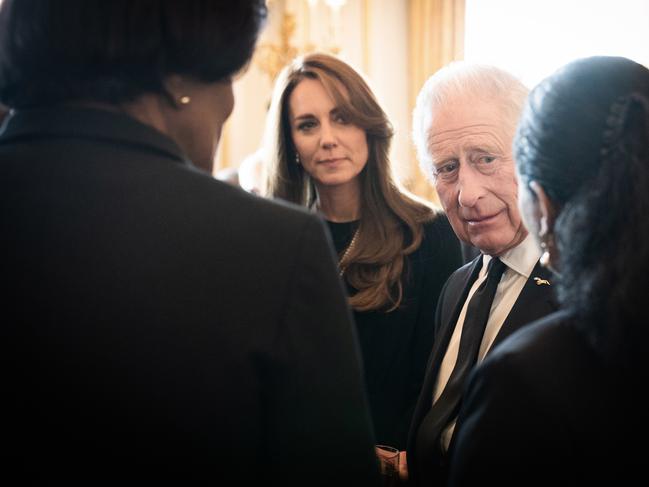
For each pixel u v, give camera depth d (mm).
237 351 871
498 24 7148
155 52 914
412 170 7316
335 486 919
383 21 7734
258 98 7484
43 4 900
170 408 848
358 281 2355
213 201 913
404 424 2111
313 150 2369
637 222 815
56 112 922
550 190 920
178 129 991
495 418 868
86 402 838
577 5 6660
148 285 860
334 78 2330
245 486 885
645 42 6277
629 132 848
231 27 956
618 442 807
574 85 913
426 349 2314
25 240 868
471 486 877
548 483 827
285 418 904
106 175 892
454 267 2402
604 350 815
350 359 944
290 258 913
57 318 847
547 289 1382
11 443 841
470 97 1520
